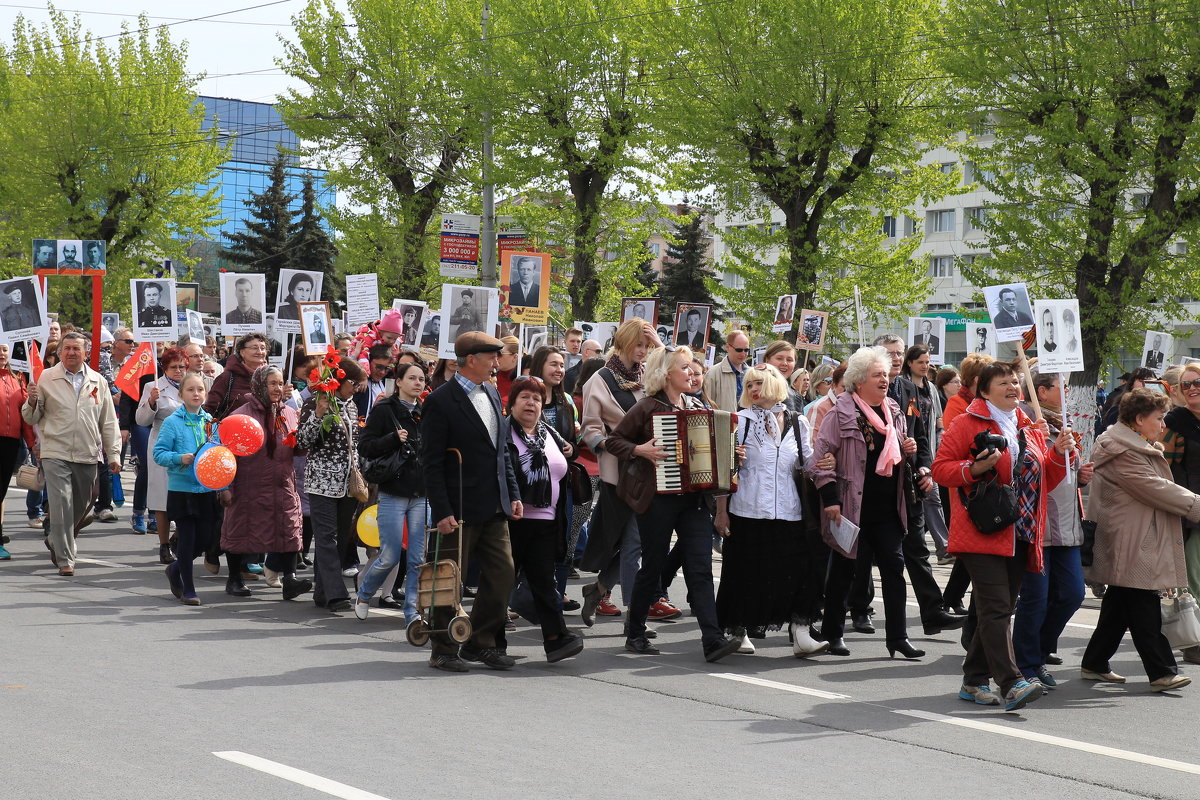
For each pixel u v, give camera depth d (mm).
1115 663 9211
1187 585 8609
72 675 7855
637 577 9141
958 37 29125
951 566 14141
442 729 6734
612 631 10172
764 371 9242
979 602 7609
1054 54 28156
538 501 8680
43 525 15914
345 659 8688
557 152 34719
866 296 37531
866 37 30188
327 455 10758
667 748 6453
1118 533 8250
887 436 8914
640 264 38031
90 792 5453
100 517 16750
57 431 12336
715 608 9047
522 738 6582
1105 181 27969
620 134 34438
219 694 7441
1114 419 14523
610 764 6105
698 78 31750
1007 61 28609
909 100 31422
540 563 8805
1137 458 8219
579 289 36062
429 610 8406
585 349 14109
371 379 12891
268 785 5609
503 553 8547
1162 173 27391
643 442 8969
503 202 39500
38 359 15125
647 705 7484
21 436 13547
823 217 34062
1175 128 26828
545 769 5977
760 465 9125
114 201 45969
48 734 6414
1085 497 12141
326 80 41281
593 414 9727
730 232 36344
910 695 7918
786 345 10805
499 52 34312
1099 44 27047
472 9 38469
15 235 46031
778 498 9109
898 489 9047
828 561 9305
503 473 8477
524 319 14820
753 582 9117
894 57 30391
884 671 8695
